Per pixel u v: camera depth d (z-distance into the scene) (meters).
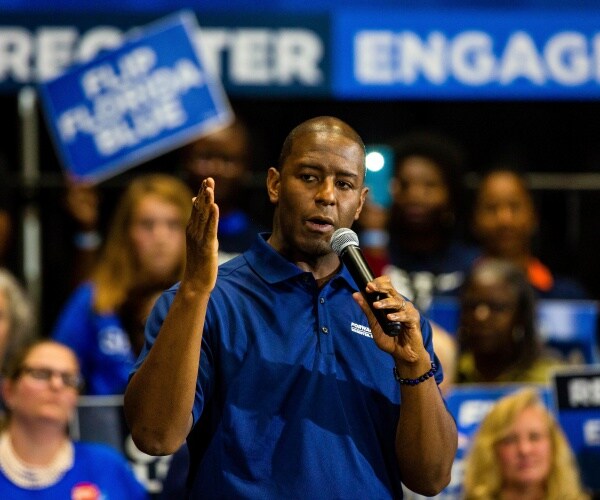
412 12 15.68
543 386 12.55
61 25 15.47
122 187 16.84
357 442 6.71
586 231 16.95
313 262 7.04
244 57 15.49
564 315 13.62
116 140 14.63
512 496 11.69
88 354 13.17
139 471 11.95
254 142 16.98
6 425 11.57
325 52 15.55
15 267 16.23
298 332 6.82
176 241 13.34
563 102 17.62
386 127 17.45
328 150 6.77
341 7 15.97
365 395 6.82
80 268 15.25
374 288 6.48
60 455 11.47
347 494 6.56
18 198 16.28
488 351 12.99
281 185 6.89
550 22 15.80
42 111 16.88
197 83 14.62
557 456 11.77
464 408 12.25
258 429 6.61
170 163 17.02
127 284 13.23
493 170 16.22
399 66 15.63
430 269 14.70
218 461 6.60
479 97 15.73
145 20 15.52
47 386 11.35
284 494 6.50
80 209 15.21
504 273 13.07
